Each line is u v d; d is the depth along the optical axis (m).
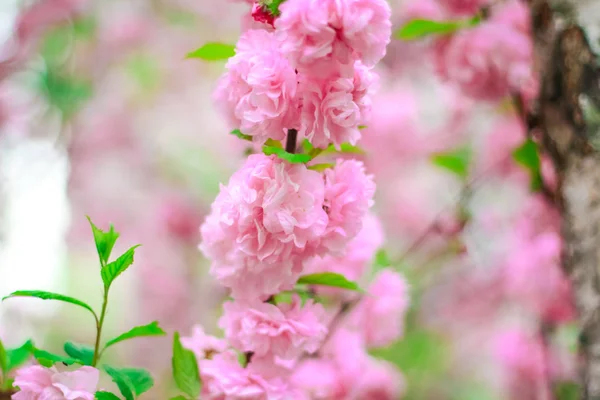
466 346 1.60
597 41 0.87
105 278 0.78
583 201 0.87
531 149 0.94
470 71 0.95
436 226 1.08
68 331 1.91
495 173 1.11
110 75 1.74
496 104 1.01
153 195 1.74
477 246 1.29
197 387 0.81
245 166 0.78
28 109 1.52
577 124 0.88
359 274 0.87
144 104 1.79
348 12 0.75
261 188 0.77
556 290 0.99
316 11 0.75
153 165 1.76
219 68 1.83
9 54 1.53
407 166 1.43
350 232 0.78
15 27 1.54
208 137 1.76
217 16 1.82
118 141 1.74
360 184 0.78
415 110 1.35
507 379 1.20
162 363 1.67
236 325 0.80
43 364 0.79
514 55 0.93
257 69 0.76
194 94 1.82
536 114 0.93
